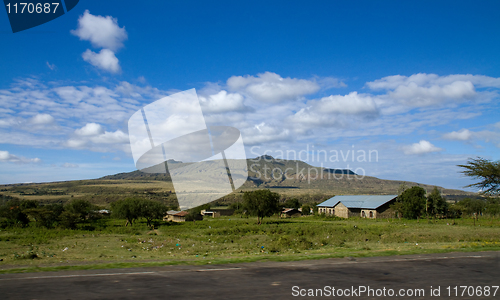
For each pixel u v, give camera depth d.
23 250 24.47
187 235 38.44
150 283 7.04
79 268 8.88
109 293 6.21
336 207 84.19
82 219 69.31
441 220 60.88
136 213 57.12
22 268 9.00
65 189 138.12
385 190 194.12
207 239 32.81
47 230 46.91
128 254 21.19
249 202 59.91
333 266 9.14
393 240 26.27
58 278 7.51
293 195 155.62
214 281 7.25
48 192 128.25
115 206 59.94
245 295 6.12
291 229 41.81
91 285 6.85
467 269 8.73
